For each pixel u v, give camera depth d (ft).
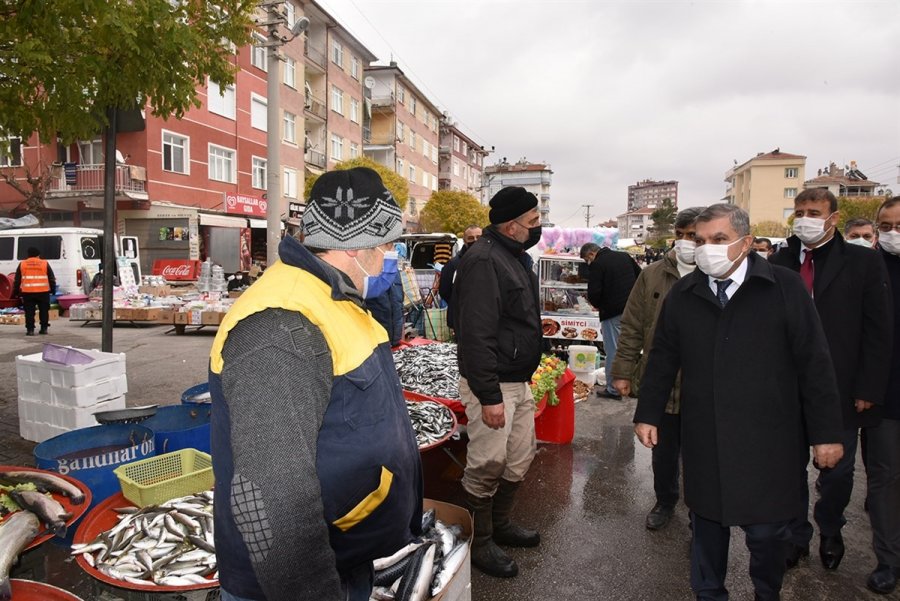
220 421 4.02
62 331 38.63
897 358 10.48
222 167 84.94
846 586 10.55
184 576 7.09
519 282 10.19
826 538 11.21
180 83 16.30
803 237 10.78
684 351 8.64
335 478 4.02
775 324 8.07
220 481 4.06
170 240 71.67
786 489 8.04
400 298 15.79
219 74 18.15
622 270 22.26
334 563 3.86
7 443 15.66
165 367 26.66
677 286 8.99
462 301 9.98
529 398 11.16
